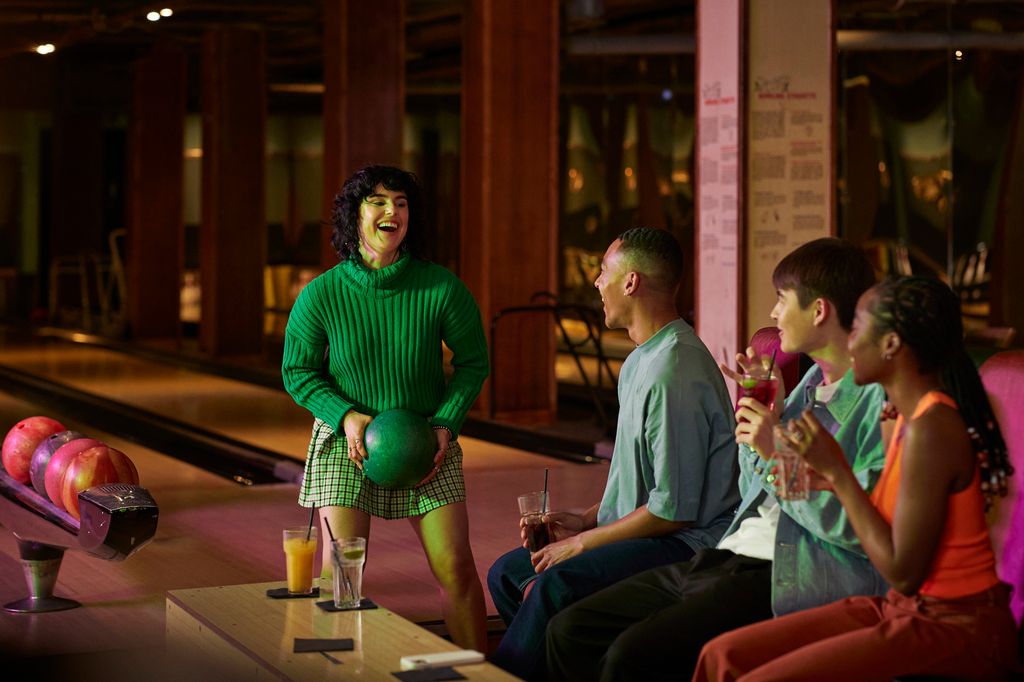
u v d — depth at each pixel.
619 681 3.25
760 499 3.54
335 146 12.95
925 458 2.72
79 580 5.32
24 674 4.09
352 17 12.76
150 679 3.99
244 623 3.38
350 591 3.53
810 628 2.92
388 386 4.23
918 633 2.75
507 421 10.70
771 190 7.66
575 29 15.73
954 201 12.57
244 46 15.86
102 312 20.86
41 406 11.69
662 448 3.72
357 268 4.20
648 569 3.66
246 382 13.61
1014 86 12.21
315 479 4.20
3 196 22.62
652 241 3.88
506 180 10.73
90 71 21.86
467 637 4.18
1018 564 3.10
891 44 12.62
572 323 16.39
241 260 16.02
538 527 3.93
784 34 7.62
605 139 15.88
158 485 7.82
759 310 7.69
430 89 18.98
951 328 2.79
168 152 18.16
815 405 3.35
